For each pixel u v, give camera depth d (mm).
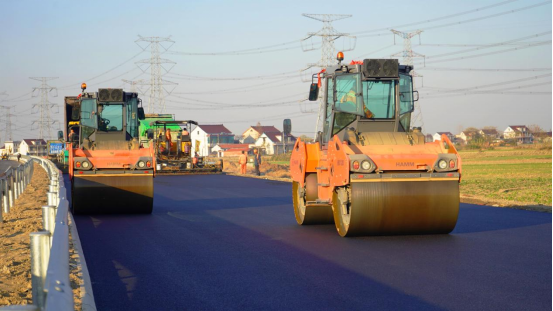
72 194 15859
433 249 10242
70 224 13656
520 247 10297
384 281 7895
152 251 10547
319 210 13508
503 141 141375
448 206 11234
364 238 11578
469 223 13633
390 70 12953
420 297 7051
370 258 9523
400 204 11078
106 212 16297
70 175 15867
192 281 8141
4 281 8391
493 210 16453
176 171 42438
